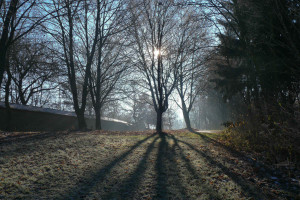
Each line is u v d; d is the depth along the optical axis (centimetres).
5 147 819
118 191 476
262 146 860
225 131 1256
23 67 2873
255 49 1219
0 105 2189
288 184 525
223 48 1622
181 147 988
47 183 505
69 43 1794
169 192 475
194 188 500
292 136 709
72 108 4459
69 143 955
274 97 933
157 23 1902
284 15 866
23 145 867
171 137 1402
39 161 670
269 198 448
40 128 2444
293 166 632
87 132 1484
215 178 569
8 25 1241
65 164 651
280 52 1007
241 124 1084
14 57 2353
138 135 1506
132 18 1756
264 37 1059
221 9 1420
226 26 1634
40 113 2475
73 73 1784
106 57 2414
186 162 717
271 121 834
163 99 2156
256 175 591
